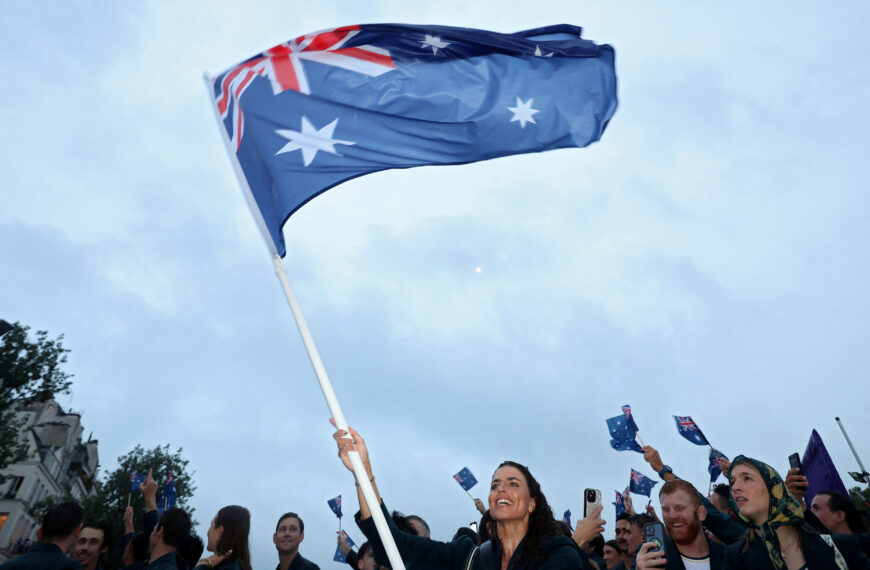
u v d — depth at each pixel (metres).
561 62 5.45
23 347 31.02
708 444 7.69
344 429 3.49
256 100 5.07
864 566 3.65
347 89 5.14
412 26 5.29
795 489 4.64
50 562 4.65
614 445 8.08
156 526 5.02
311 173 4.80
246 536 4.95
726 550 4.29
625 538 6.35
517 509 3.59
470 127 5.18
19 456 30.94
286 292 4.07
